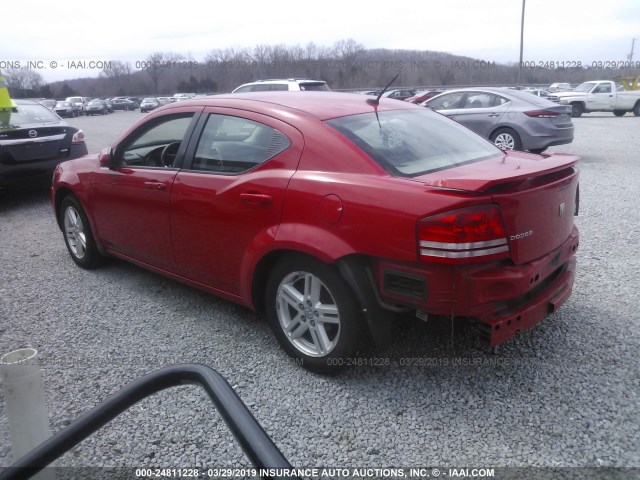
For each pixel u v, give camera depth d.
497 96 11.34
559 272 3.39
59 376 3.46
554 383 3.16
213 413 3.05
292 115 3.49
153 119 4.37
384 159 3.16
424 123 3.87
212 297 4.59
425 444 2.73
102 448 2.79
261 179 3.39
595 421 2.84
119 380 3.39
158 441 2.84
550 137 10.73
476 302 2.78
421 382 3.22
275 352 3.65
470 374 3.28
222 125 3.83
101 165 4.73
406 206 2.79
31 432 2.42
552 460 2.59
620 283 4.51
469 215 2.67
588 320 3.89
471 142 3.84
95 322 4.19
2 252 6.04
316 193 3.12
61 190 5.31
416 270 2.80
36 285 5.00
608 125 20.72
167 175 4.05
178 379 1.69
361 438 2.79
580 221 6.44
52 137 8.28
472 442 2.73
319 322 3.26
